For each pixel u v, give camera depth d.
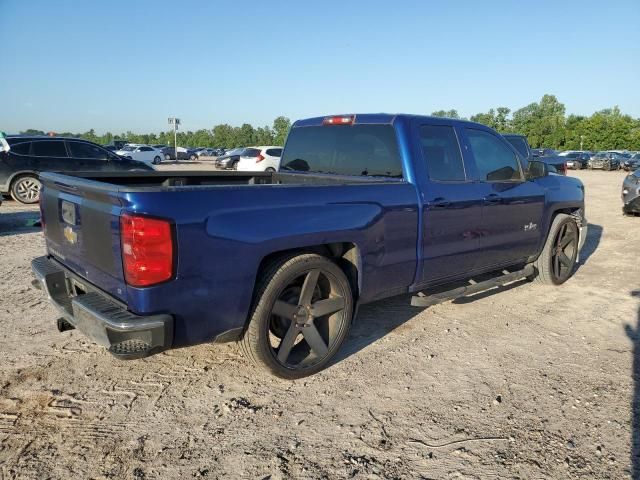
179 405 3.15
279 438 2.84
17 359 3.70
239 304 3.01
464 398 3.30
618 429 2.95
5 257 6.75
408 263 3.95
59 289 3.49
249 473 2.54
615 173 37.69
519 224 5.05
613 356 3.97
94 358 3.75
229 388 3.38
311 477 2.52
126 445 2.73
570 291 5.72
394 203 3.76
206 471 2.54
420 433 2.90
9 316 4.53
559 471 2.58
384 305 5.12
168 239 2.66
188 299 2.79
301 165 4.98
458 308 5.06
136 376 3.51
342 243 3.65
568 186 5.90
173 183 4.72
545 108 90.31
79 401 3.16
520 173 5.12
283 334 3.51
